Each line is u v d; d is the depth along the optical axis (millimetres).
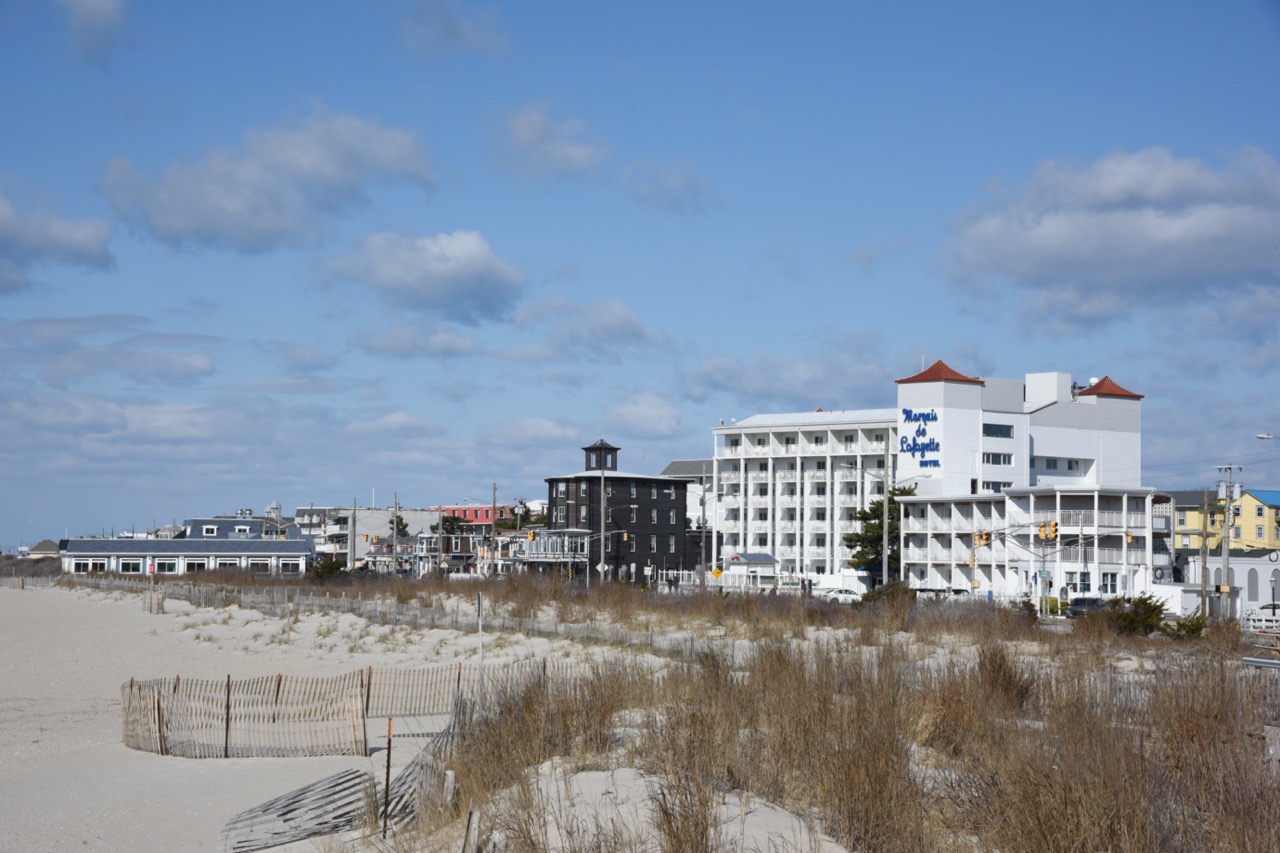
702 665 24984
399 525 185125
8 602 95875
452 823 15750
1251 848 11938
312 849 16484
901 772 14391
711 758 15398
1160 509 97125
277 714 30922
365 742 25547
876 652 26688
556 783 15750
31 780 23172
